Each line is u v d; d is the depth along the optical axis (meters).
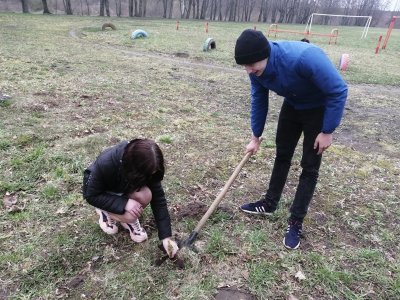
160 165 2.18
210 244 2.87
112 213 2.65
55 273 2.55
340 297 2.52
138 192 2.48
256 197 3.64
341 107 2.39
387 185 4.12
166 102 6.59
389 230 3.29
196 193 3.63
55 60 9.48
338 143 5.45
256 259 2.80
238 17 52.00
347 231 3.22
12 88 6.41
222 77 9.45
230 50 14.66
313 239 3.08
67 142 4.45
